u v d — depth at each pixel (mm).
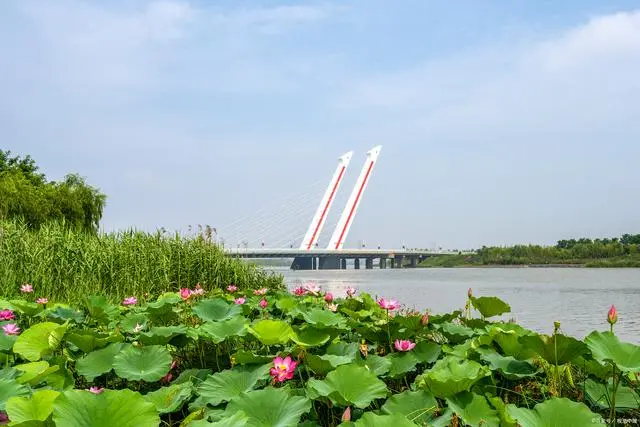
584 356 3648
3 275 11070
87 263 12219
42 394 2660
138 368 3854
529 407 3752
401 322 4648
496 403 3049
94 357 4055
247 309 5648
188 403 3680
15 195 28203
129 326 5305
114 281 12461
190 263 13781
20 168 39594
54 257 12250
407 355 4148
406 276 57625
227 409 2918
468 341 4469
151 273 13078
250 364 3654
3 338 4398
